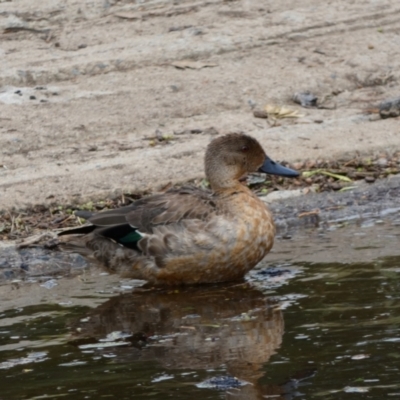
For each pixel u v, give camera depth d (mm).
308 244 12461
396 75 18047
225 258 11102
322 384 8062
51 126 16000
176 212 11250
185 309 10398
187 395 7984
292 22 19188
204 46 18406
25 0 19438
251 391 8008
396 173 14914
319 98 17469
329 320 9594
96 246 11570
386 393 7836
